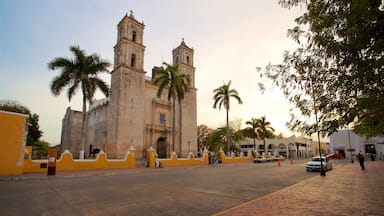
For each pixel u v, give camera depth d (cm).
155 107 4338
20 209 695
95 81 2625
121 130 3519
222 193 966
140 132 3753
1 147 1667
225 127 5191
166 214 639
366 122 407
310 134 443
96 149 4447
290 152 7275
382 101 342
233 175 1769
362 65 359
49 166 1708
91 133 5044
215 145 5106
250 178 1548
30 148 2994
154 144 4144
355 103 390
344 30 379
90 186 1173
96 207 719
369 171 1920
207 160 3694
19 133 1769
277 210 656
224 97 4141
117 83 3744
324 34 409
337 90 407
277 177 1611
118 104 3581
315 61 433
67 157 2203
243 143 7900
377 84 357
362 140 4947
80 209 695
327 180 1368
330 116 421
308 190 1001
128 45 3912
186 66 4969
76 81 2552
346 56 380
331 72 414
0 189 1080
